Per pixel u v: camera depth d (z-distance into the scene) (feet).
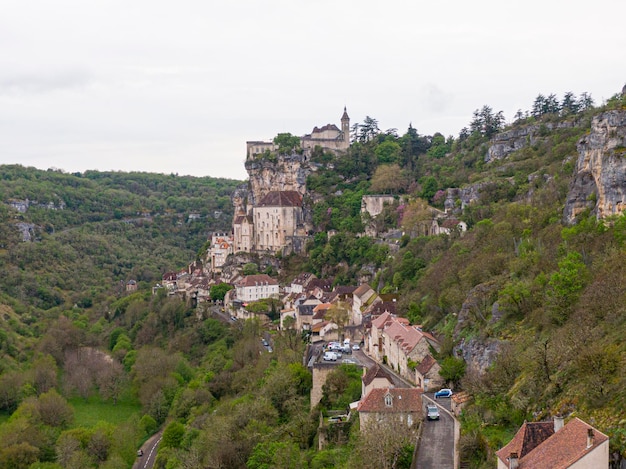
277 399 472.85
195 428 511.40
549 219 533.55
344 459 334.65
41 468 482.69
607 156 453.99
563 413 252.62
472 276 494.18
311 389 483.51
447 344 433.89
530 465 204.85
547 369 281.54
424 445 307.99
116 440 532.73
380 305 618.03
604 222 435.53
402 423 313.53
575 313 326.65
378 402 345.72
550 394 271.69
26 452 509.35
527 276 430.20
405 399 344.90
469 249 584.81
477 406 309.01
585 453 189.88
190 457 429.38
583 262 388.16
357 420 369.71
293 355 565.94
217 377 640.17
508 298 393.70
